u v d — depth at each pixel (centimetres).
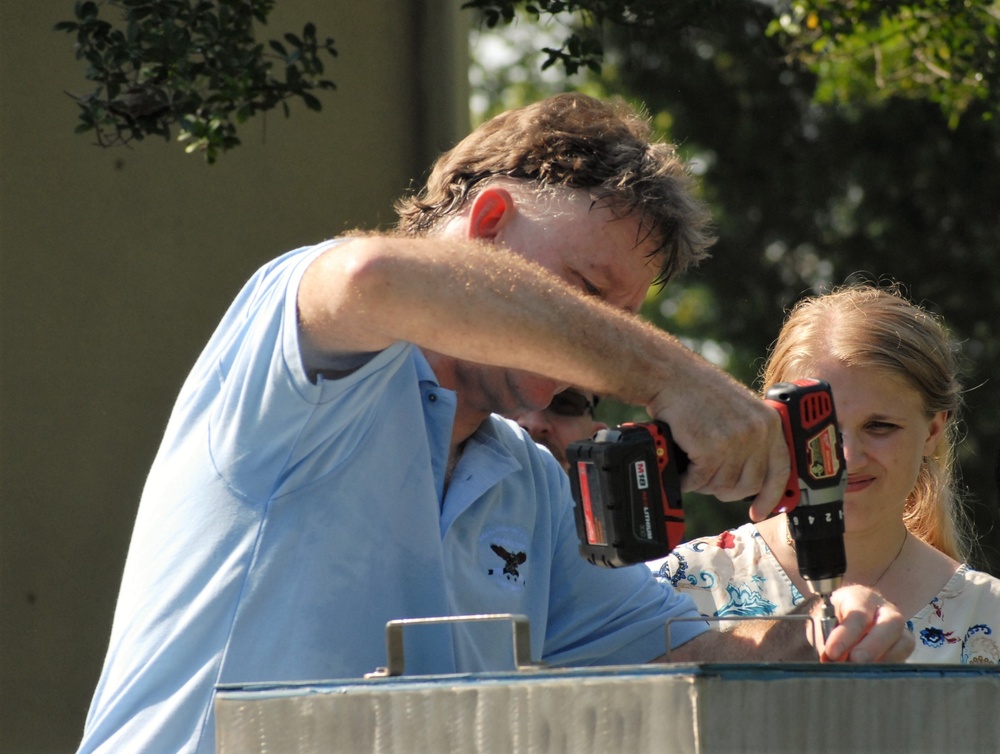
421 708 518
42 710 1717
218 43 1414
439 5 2058
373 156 2016
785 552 1126
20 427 1708
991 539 3641
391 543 742
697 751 465
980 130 3631
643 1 1662
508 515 866
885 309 1115
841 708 499
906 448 1071
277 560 707
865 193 3812
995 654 1066
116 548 1806
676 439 638
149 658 707
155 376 1838
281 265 747
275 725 546
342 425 705
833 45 2028
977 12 1964
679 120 3800
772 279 3988
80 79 1767
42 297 1730
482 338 613
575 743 488
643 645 918
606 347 628
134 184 1816
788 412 675
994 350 3772
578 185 837
